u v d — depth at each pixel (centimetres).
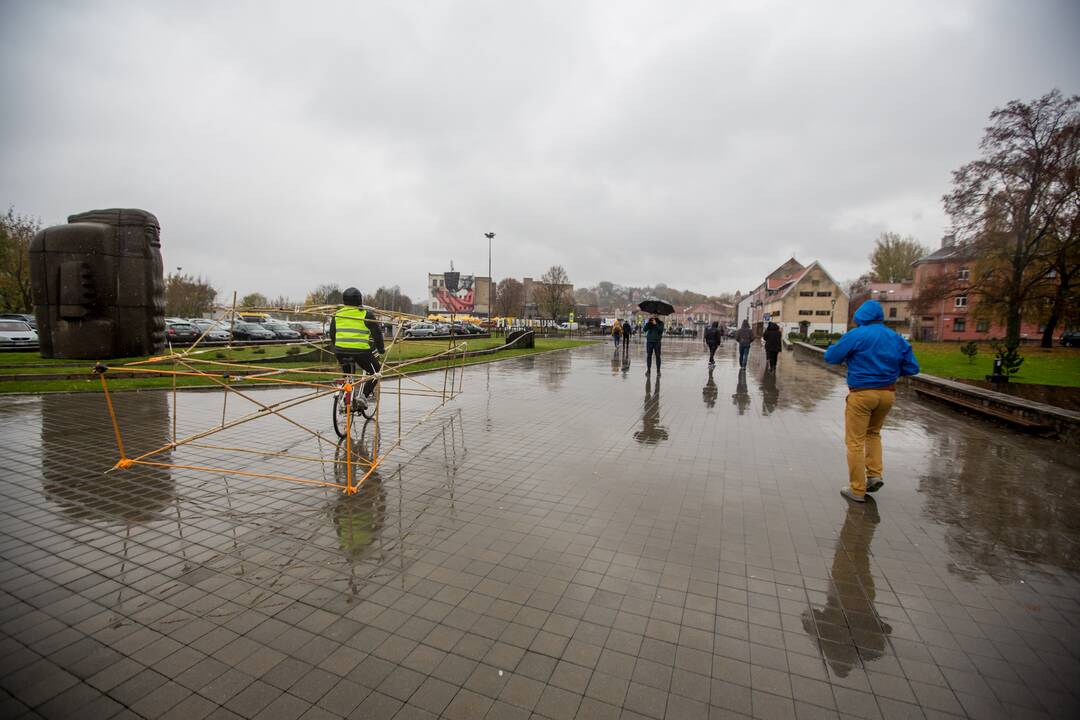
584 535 403
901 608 310
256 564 350
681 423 836
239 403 943
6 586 318
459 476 544
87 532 394
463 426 792
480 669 253
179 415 823
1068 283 2641
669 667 256
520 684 244
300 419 824
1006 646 276
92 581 325
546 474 555
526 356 2247
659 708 230
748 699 237
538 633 281
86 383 1055
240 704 229
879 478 486
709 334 1488
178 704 229
